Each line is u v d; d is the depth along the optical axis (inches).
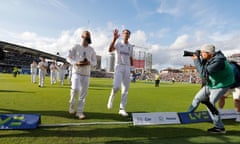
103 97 320.2
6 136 121.0
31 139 117.5
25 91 355.6
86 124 150.8
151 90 546.0
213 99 148.2
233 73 149.5
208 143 121.3
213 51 144.5
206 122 172.9
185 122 165.6
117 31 184.5
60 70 587.5
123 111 192.5
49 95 310.7
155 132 140.3
